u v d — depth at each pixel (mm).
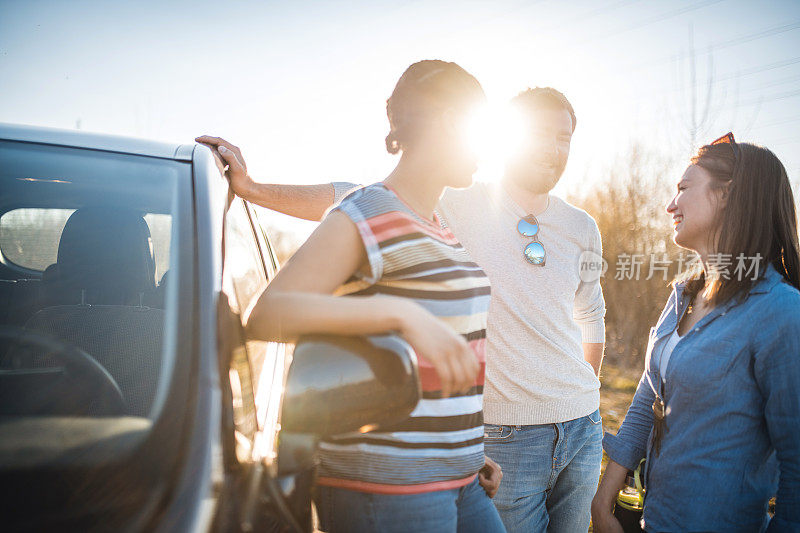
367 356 985
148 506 847
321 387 970
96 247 1458
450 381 1053
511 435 2121
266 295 1098
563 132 2119
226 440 978
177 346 1057
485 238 2131
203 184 1421
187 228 1270
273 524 984
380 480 1204
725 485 1494
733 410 1487
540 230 2176
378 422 1003
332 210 1229
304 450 973
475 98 1300
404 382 974
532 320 2119
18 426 951
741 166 1572
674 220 1759
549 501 2344
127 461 902
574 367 2191
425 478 1222
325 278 1158
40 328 1358
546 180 2117
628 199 9008
